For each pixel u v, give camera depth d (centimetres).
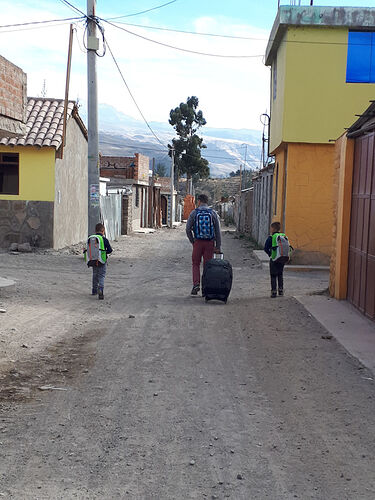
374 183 915
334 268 1153
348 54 1753
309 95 1766
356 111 1764
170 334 855
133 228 3800
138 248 2491
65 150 2152
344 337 805
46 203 2020
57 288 1284
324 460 423
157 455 430
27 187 2017
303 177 1806
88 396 570
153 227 4672
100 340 816
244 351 753
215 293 1123
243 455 432
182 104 7344
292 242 1820
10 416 511
